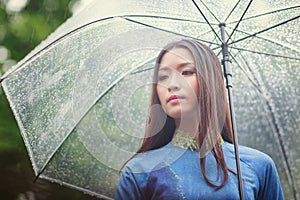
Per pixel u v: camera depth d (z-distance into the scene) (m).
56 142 1.83
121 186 1.64
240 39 1.89
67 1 4.97
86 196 3.77
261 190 1.73
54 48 1.71
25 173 4.30
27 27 4.84
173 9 1.74
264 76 2.21
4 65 4.79
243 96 2.29
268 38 2.01
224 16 1.82
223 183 1.60
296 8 1.85
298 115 2.26
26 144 1.76
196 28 1.84
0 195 4.25
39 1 4.98
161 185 1.60
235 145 1.58
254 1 1.81
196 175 1.61
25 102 1.74
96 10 1.69
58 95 1.78
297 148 2.28
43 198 4.19
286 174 2.29
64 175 1.93
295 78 2.20
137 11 1.69
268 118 2.30
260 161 1.75
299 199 2.28
